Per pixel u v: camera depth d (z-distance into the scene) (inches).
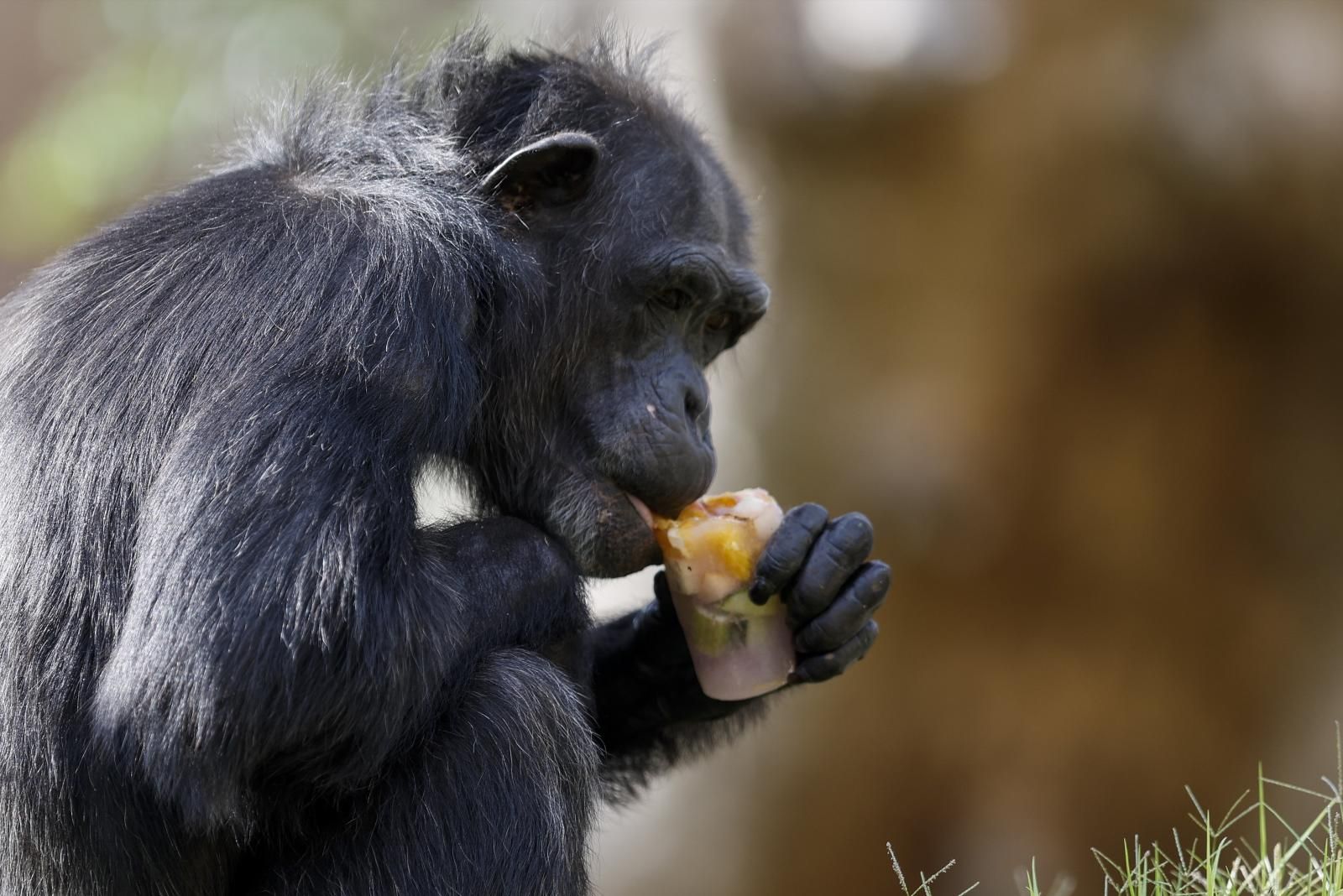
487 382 364.8
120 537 310.5
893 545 718.5
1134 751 721.0
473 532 340.5
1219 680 723.4
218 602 288.2
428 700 313.0
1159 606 718.5
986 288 697.0
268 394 306.3
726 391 740.7
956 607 724.0
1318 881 340.8
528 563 340.5
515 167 370.9
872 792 733.3
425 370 324.5
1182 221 674.2
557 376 375.2
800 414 721.6
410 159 368.8
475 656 326.6
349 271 326.0
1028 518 709.3
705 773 747.4
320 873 320.5
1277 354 698.2
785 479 726.5
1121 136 662.5
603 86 392.8
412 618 307.7
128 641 294.0
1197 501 709.9
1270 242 673.0
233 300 322.0
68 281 345.7
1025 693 721.6
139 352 321.7
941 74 673.0
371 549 303.9
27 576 312.8
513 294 362.0
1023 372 698.8
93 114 1144.2
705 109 719.7
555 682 333.1
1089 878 716.7
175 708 286.0
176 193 372.2
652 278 376.5
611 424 374.9
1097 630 720.3
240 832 322.7
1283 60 657.0
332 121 390.9
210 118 1115.9
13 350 339.9
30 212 1148.5
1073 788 721.0
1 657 311.7
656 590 410.9
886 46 673.0
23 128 1318.9
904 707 729.0
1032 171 677.9
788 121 696.4
